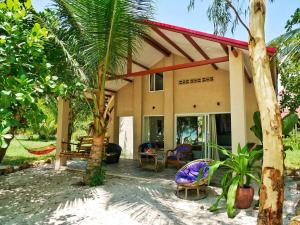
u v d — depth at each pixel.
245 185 5.08
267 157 3.15
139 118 12.48
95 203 5.36
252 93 9.80
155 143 11.57
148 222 4.30
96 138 7.11
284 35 7.04
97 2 5.61
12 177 8.19
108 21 5.86
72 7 5.89
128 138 13.09
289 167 9.54
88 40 6.19
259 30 3.33
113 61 6.69
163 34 8.09
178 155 9.44
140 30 6.74
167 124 11.54
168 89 11.65
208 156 10.52
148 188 6.59
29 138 23.11
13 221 4.41
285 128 5.17
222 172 8.71
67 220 4.43
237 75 6.57
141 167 9.77
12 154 13.98
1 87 3.45
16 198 5.81
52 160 11.40
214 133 10.54
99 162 7.14
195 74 11.12
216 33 7.12
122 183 7.21
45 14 6.99
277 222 3.07
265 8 3.40
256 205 4.95
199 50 8.20
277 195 3.08
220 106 10.38
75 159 11.95
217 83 10.55
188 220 4.37
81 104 13.20
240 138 6.42
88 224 4.24
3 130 3.05
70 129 13.02
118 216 4.60
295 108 10.51
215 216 4.54
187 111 11.20
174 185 6.89
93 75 6.75
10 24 3.89
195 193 6.07
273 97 3.21
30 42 3.89
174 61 11.59
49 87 4.09
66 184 7.14
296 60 7.71
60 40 6.27
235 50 6.57
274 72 7.49
